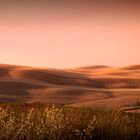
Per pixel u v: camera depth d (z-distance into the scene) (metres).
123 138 13.26
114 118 15.02
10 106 22.80
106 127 13.52
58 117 13.42
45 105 24.66
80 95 100.12
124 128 13.75
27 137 12.35
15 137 12.29
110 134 13.23
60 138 12.58
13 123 12.64
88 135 12.77
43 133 12.52
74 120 13.84
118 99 50.75
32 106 23.86
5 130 12.38
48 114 13.69
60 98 82.44
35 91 108.44
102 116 15.62
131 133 13.52
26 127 12.55
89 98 90.00
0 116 13.18
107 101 47.19
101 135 13.04
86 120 14.16
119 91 105.44
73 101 77.62
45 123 12.87
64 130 12.81
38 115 14.30
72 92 106.88
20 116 14.22
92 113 17.44
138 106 31.48
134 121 15.16
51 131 12.65
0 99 83.44
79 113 16.56
